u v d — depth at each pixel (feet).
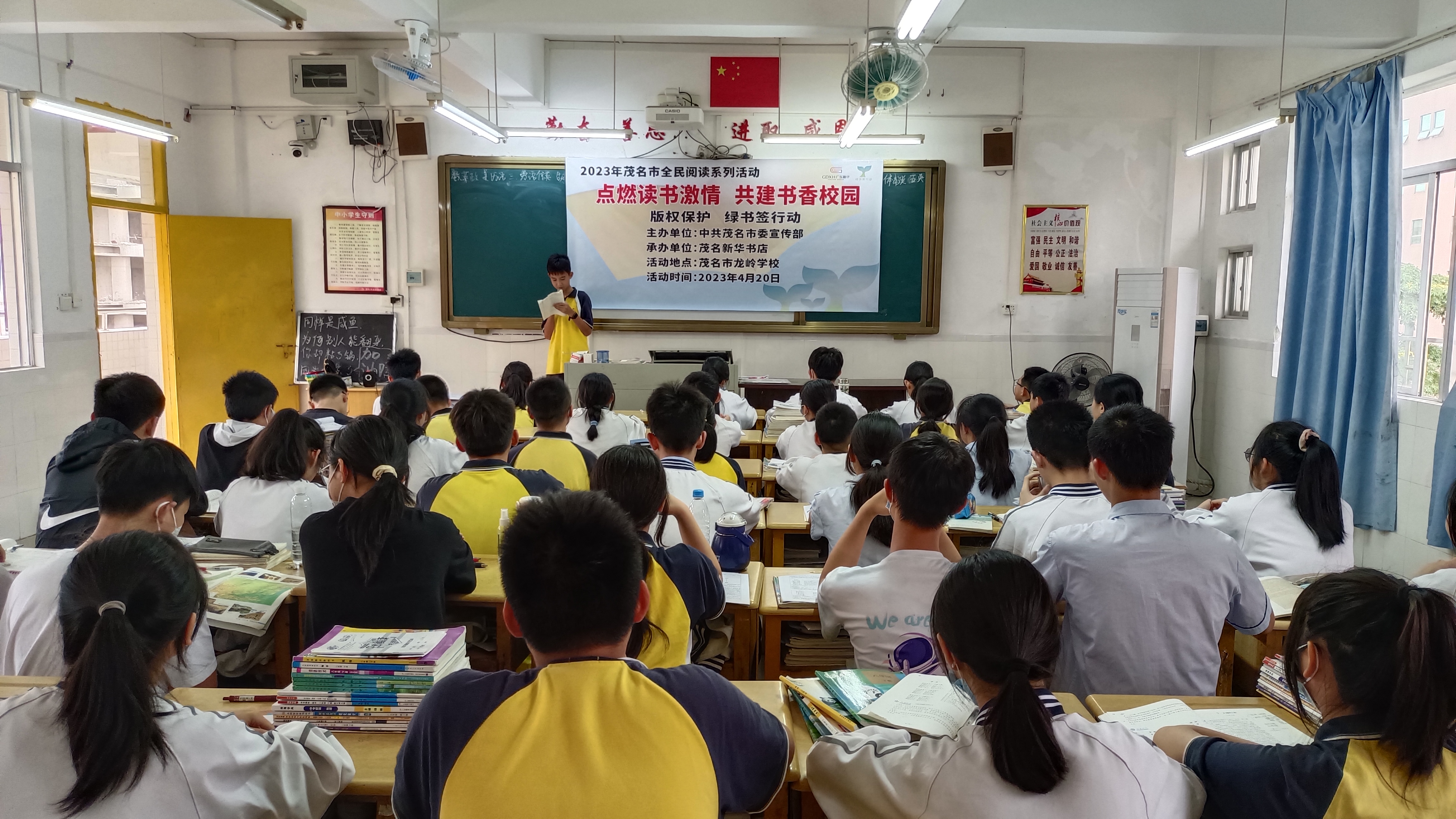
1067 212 22.03
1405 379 15.61
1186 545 5.85
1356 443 15.38
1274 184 18.76
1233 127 20.44
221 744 3.85
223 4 14.70
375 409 15.66
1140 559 5.83
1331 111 16.29
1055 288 22.26
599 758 3.18
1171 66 21.48
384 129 22.07
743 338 22.80
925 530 6.23
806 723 5.12
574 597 3.37
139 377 10.73
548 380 10.30
